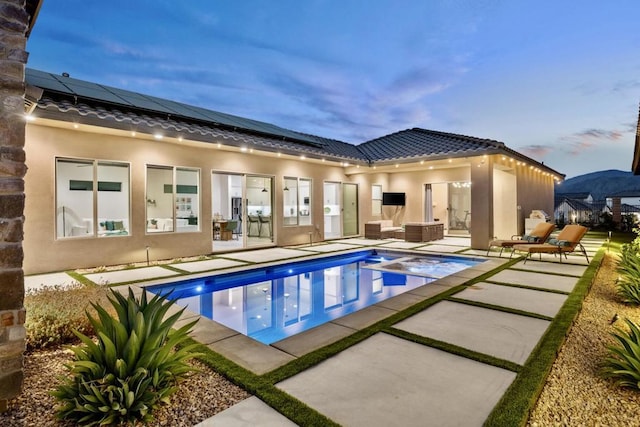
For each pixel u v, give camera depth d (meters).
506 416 2.15
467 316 4.18
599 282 6.13
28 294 4.17
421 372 2.79
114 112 7.52
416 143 13.77
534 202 15.89
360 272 8.16
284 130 13.16
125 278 6.41
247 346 3.32
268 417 2.20
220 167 9.59
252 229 11.24
